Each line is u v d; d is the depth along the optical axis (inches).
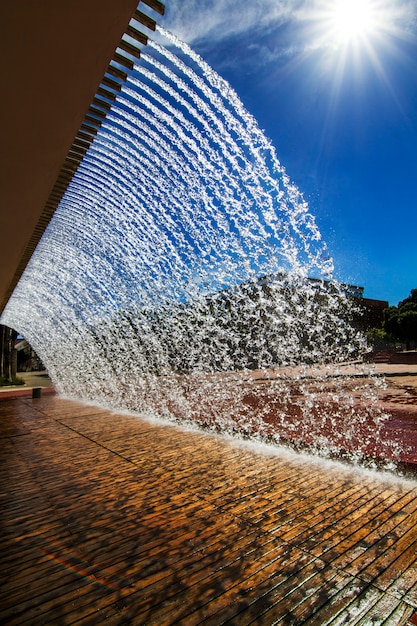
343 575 74.1
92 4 55.2
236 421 230.8
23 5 54.0
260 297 286.7
